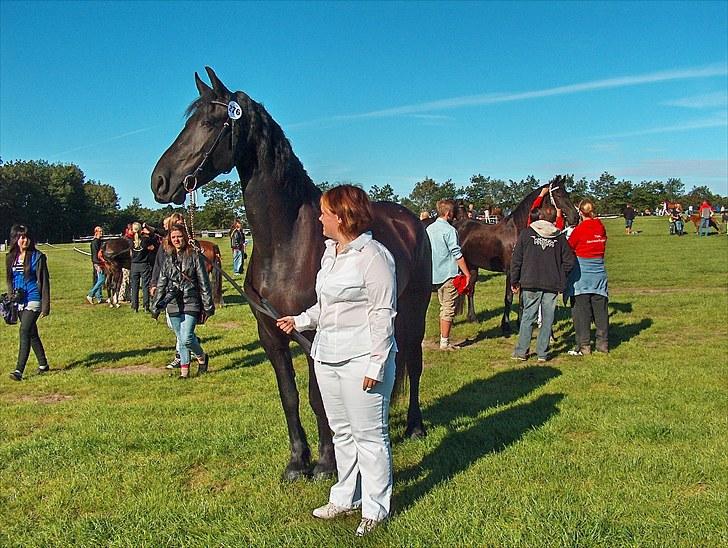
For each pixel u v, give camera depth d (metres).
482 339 10.37
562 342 9.95
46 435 5.98
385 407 3.73
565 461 4.86
